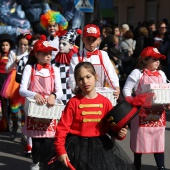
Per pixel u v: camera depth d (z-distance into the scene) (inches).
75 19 623.8
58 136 181.9
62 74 295.0
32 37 323.6
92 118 186.4
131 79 249.1
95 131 187.0
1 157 297.4
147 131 245.1
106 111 188.2
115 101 250.7
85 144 185.5
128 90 249.0
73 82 253.9
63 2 624.4
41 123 246.8
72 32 307.1
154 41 543.8
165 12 1057.5
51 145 193.5
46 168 190.2
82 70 184.4
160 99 236.2
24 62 305.1
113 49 515.8
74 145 185.5
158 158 248.5
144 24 682.8
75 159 182.9
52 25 319.0
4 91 326.3
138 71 249.3
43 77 248.5
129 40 549.6
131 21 1237.7
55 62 298.2
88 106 186.5
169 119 421.1
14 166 279.1
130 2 1229.1
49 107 233.9
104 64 257.4
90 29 253.6
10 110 346.9
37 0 637.3
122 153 193.0
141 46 551.2
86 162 182.1
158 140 246.8
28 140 298.0
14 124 340.8
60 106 235.9
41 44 246.8
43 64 251.6
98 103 187.6
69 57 297.3
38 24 641.6
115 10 1322.6
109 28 629.9
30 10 637.9
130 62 534.9
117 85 257.0
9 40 365.4
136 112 183.9
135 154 251.1
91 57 256.7
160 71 253.9
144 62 249.8
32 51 251.3
